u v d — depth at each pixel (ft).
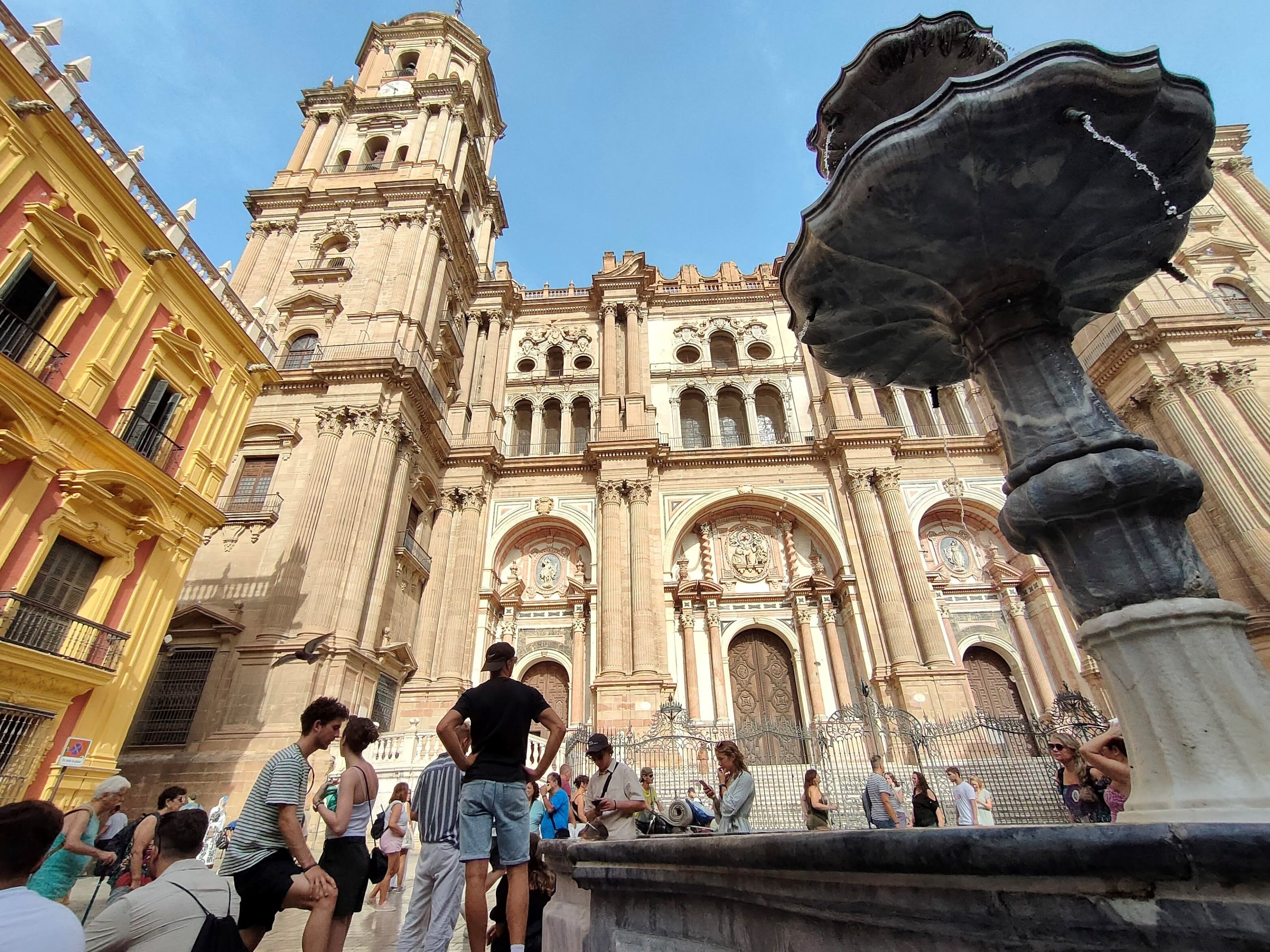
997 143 13.38
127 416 43.50
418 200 93.50
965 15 18.92
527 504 91.91
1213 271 82.38
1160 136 13.60
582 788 35.06
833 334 19.40
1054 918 6.19
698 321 110.22
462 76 122.11
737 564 89.40
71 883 22.34
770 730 60.95
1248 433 65.31
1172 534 12.02
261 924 14.07
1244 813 8.87
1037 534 13.16
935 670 73.67
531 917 17.26
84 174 41.81
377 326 81.20
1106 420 13.42
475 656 82.02
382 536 70.33
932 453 91.40
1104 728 51.70
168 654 59.47
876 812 31.42
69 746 38.70
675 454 92.58
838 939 7.96
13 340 37.04
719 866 9.48
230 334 54.80
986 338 15.75
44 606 36.86
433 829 17.43
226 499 68.80
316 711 16.10
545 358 108.17
